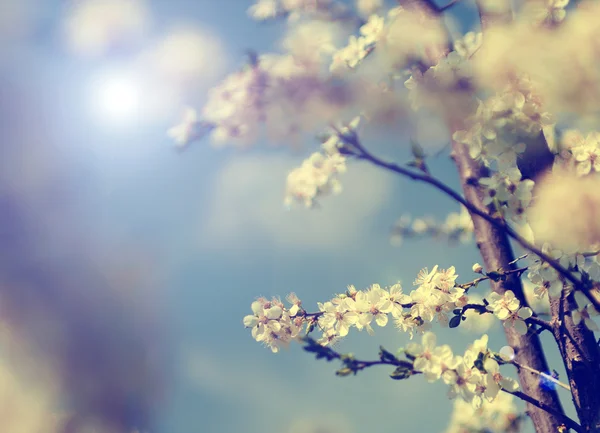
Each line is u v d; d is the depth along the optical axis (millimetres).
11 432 909
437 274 1011
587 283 968
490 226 1045
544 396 1013
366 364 1009
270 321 1023
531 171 995
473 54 956
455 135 958
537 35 916
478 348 994
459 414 1122
